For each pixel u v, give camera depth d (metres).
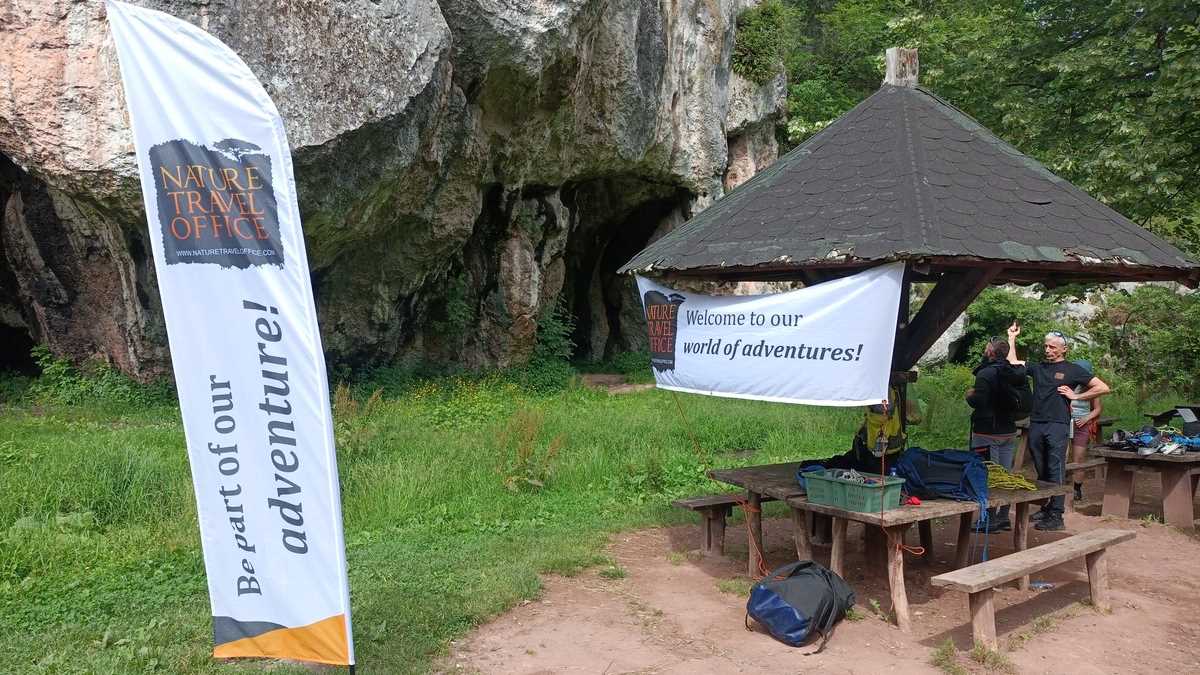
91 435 9.97
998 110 14.75
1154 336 18.55
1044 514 8.03
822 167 5.97
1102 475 10.60
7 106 9.47
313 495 4.08
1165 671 4.88
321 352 4.02
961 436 12.79
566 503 8.66
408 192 13.05
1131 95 12.88
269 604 4.22
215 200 4.02
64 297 13.29
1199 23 11.92
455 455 9.53
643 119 18.00
